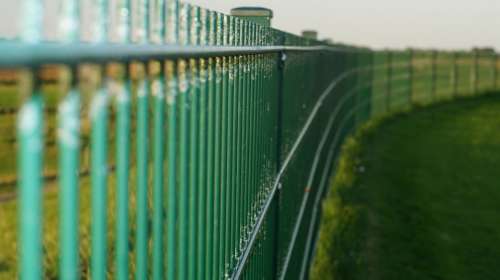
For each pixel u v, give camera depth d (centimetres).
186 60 217
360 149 1898
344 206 1223
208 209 276
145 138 171
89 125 133
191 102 231
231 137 321
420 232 1191
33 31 105
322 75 1223
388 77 3103
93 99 130
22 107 102
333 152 1562
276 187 537
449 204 1415
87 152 164
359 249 1040
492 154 2056
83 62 119
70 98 117
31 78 103
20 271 110
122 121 152
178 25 207
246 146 376
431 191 1517
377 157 1850
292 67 684
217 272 296
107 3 140
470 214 1345
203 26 249
